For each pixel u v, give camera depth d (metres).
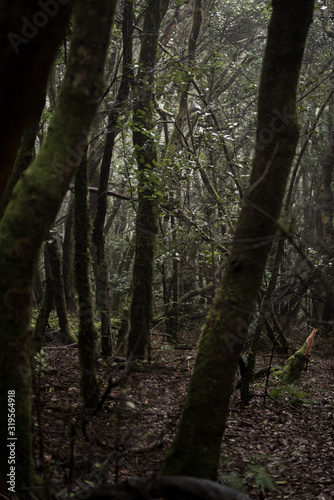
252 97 17.50
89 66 3.13
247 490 4.24
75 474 3.58
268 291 7.14
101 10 3.17
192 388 3.39
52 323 11.86
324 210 16.20
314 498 4.12
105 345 7.75
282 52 3.67
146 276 8.41
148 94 7.79
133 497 2.60
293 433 5.99
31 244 2.86
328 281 9.62
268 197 3.53
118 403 5.46
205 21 15.38
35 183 2.90
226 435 5.57
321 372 10.62
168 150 10.25
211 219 9.77
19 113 2.73
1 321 2.79
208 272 14.83
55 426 4.64
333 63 16.88
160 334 11.61
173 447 3.34
